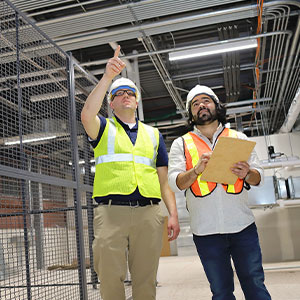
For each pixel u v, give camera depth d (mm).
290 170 6914
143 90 8133
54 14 5113
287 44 5578
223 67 6660
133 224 1879
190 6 4512
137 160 1973
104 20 4664
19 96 2631
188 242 8875
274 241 6504
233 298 1814
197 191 1884
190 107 2078
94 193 1968
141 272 1895
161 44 6125
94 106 1804
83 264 2809
